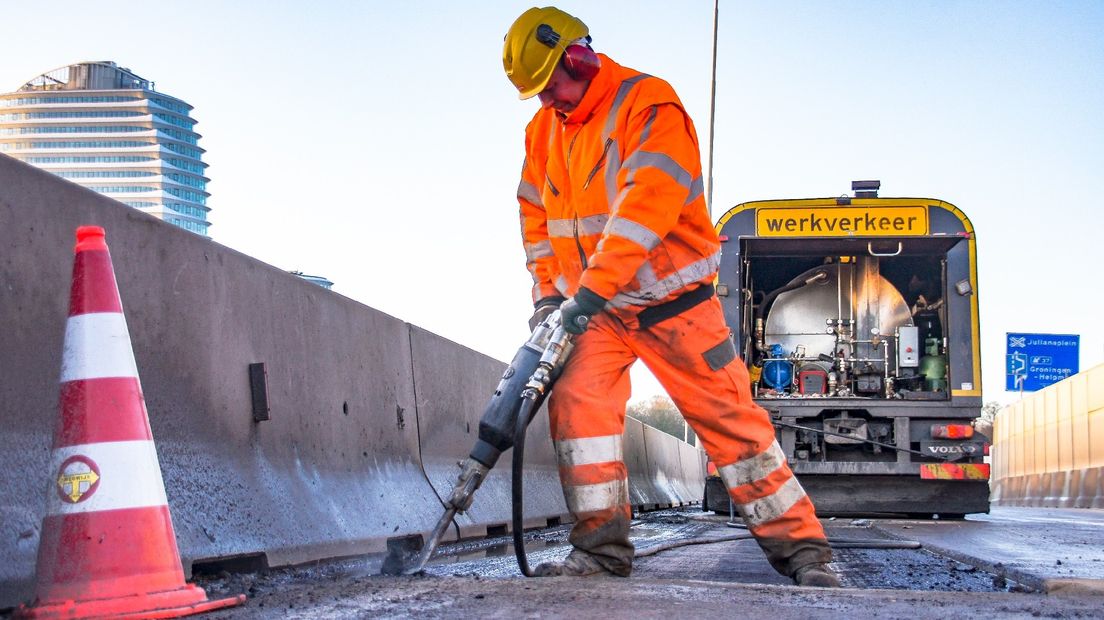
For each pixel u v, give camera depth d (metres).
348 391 5.36
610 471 3.79
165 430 3.59
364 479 5.33
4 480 2.84
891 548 6.45
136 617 2.49
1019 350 42.50
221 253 4.17
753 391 12.79
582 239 3.90
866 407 12.34
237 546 3.71
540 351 3.69
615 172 3.73
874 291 13.08
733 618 2.59
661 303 3.81
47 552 2.58
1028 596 3.20
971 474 11.91
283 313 4.68
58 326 3.23
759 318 13.16
